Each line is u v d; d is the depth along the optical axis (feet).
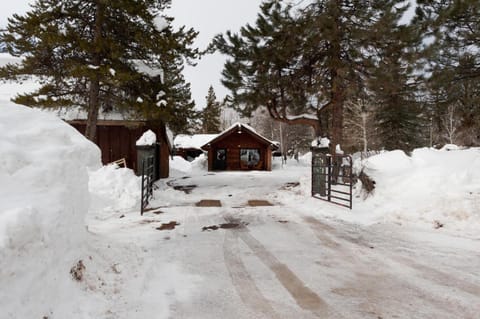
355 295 10.35
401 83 34.68
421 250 14.85
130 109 36.58
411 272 12.26
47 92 33.22
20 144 9.49
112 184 26.55
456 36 29.78
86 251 10.80
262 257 14.06
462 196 19.33
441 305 9.64
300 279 11.65
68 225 9.32
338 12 33.27
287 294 10.43
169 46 34.27
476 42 29.19
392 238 16.85
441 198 20.08
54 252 8.24
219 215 22.85
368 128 87.76
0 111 10.33
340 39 33.99
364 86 36.52
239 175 57.36
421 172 23.75
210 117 42.45
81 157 11.12
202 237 17.21
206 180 47.88
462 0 27.43
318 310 9.36
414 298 10.11
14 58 49.44
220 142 75.00
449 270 12.41
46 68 33.71
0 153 8.43
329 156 27.55
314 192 30.53
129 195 25.90
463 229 17.43
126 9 32.07
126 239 16.20
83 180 11.18
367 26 33.37
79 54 33.91
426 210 19.92
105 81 31.86
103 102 38.68
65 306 8.02
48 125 10.94
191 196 32.27
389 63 33.01
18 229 6.86
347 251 14.87
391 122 76.02
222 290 10.71
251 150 81.66
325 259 13.79
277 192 34.37
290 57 36.86
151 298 10.02
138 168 36.58
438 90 32.99
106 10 33.86
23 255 7.04
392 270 12.48
